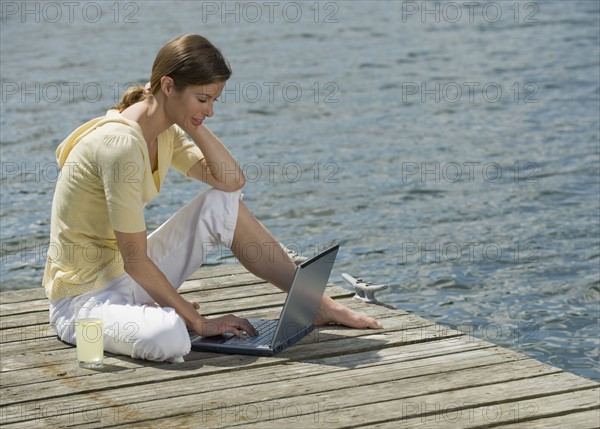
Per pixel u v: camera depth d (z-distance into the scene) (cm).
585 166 1146
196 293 606
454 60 1925
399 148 1255
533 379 449
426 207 1002
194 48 471
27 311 568
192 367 469
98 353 468
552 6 2745
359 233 921
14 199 1016
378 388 442
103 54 2006
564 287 771
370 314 555
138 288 500
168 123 486
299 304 491
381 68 1852
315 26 2442
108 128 473
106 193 469
